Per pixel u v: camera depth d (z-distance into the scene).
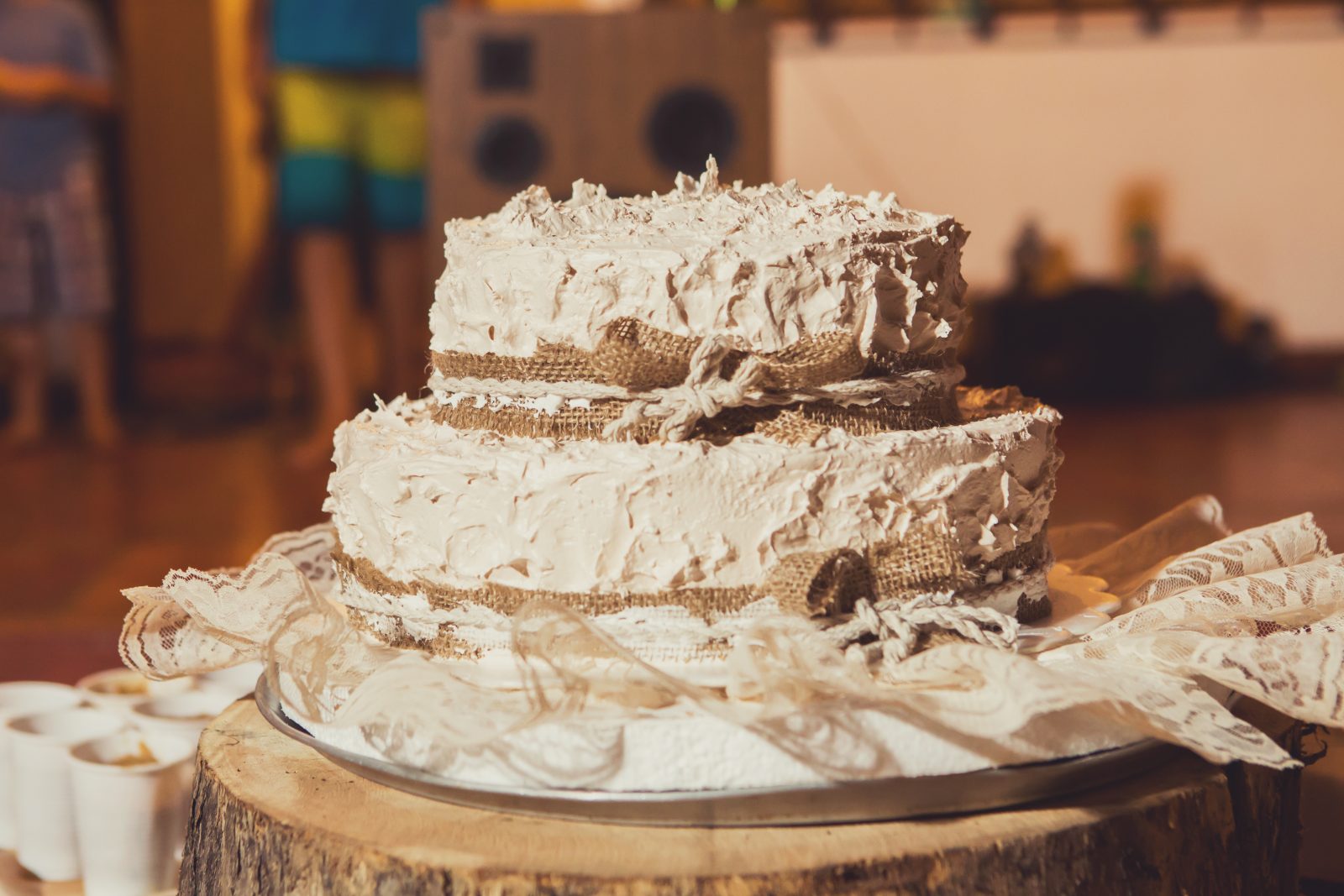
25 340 3.88
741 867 1.01
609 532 1.09
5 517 2.88
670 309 1.10
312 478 3.27
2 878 1.32
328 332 3.24
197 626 1.20
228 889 1.09
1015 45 4.87
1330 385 4.83
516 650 1.04
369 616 1.17
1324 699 1.08
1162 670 1.11
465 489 1.11
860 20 4.93
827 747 1.04
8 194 3.67
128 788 1.27
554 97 2.40
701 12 2.38
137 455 3.69
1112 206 4.92
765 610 1.09
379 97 3.03
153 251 5.20
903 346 1.14
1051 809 1.07
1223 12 4.80
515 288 1.12
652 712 1.06
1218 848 1.10
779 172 5.02
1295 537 1.25
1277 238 4.88
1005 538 1.14
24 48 3.57
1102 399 4.70
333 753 1.10
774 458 1.08
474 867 1.01
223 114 5.11
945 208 4.99
